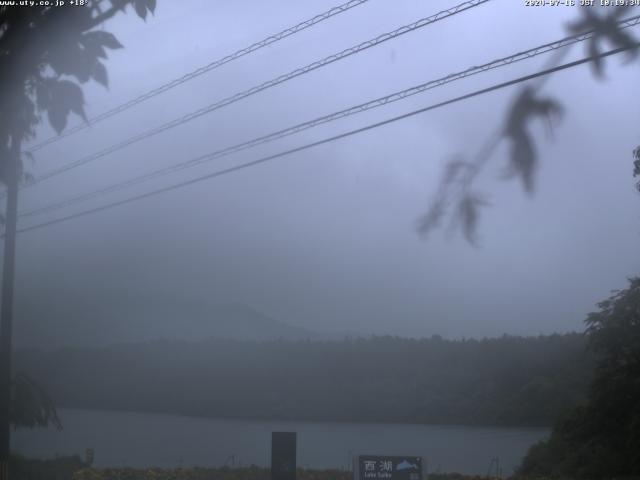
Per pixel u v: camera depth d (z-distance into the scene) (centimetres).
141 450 3288
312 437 3684
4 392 1617
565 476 2077
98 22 480
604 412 2062
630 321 2062
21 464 1917
